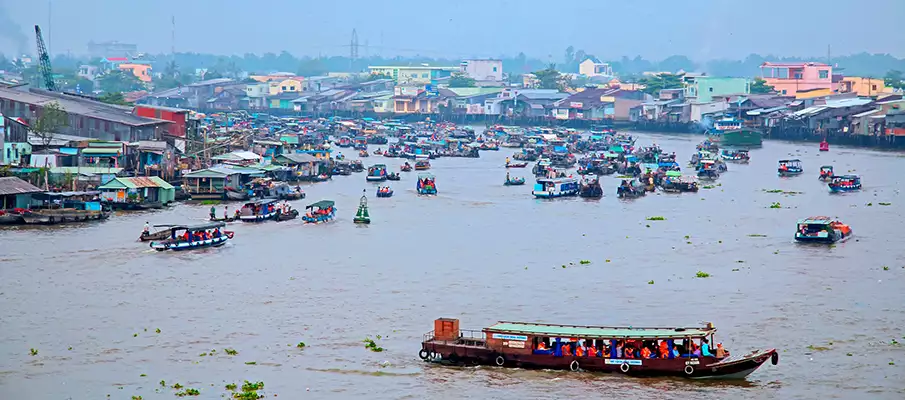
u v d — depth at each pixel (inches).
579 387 2778.1
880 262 4379.9
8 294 3759.8
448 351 2967.5
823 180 7790.4
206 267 4264.3
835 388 2773.1
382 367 2950.3
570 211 6092.5
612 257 4532.5
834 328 3326.8
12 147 6294.3
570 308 3597.4
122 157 6747.1
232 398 2699.3
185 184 6574.8
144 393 2741.1
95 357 3046.3
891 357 3024.1
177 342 3193.9
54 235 4970.5
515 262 4421.8
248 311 3558.1
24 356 3048.7
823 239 4845.0
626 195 6796.3
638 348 2864.2
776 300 3698.3
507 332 2923.2
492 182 7800.2
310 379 2856.8
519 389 2765.7
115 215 5689.0
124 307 3599.9
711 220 5679.1
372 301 3700.8
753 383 2812.5
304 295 3786.9
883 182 7623.0
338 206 6245.1
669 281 4030.5
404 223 5541.3
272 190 6619.1
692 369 2819.9
